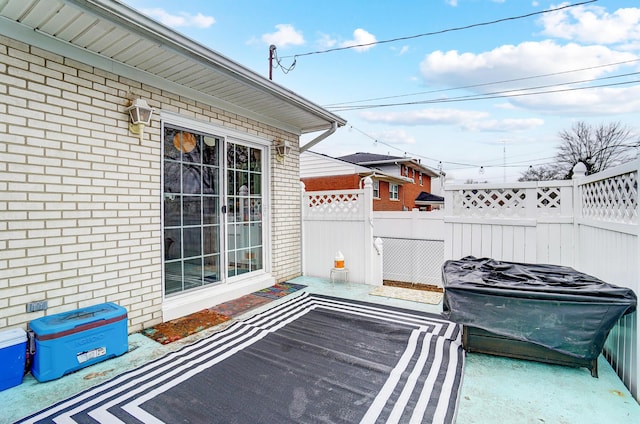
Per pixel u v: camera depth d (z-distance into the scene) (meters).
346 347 2.86
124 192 3.09
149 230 3.32
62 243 2.66
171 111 3.52
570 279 2.71
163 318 3.45
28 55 2.45
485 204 4.21
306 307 3.98
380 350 2.80
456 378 2.34
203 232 4.04
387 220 6.66
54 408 1.97
